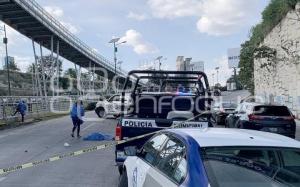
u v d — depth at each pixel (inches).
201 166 159.9
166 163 193.2
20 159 549.3
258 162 164.2
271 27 1804.9
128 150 270.8
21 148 672.4
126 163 264.2
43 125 1194.0
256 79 2288.4
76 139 799.7
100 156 567.2
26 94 3550.7
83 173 443.5
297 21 1432.1
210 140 177.3
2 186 379.2
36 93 2600.9
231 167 159.9
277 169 162.4
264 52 1777.8
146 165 221.3
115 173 444.5
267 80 1967.3
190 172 161.0
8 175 431.2
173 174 176.7
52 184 388.5
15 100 1380.4
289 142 181.0
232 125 864.3
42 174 437.4
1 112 1251.8
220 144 172.2
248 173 158.1
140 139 378.6
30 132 976.3
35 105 1624.0
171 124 383.9
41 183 392.8
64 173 443.2
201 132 196.1
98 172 449.4
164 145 211.9
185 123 385.7
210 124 388.2
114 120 1336.1
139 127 383.9
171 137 207.8
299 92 1430.9
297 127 1077.8
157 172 196.2
